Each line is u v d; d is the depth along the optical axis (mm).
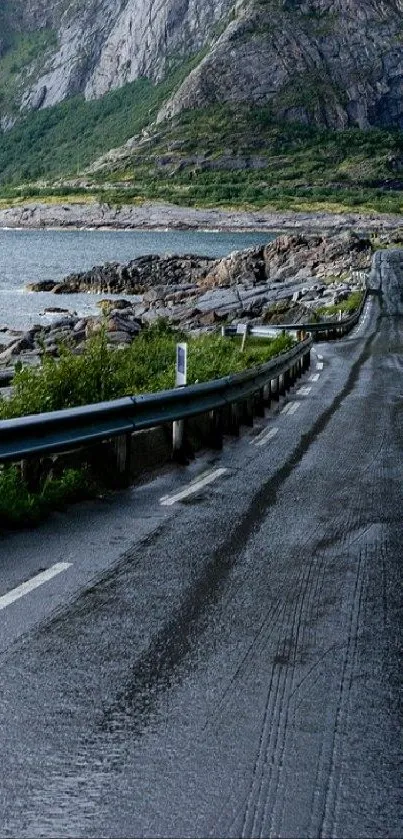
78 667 5074
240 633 5723
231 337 38719
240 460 12656
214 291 74750
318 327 39062
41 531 8297
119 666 5113
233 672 5062
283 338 29938
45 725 4324
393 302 64750
